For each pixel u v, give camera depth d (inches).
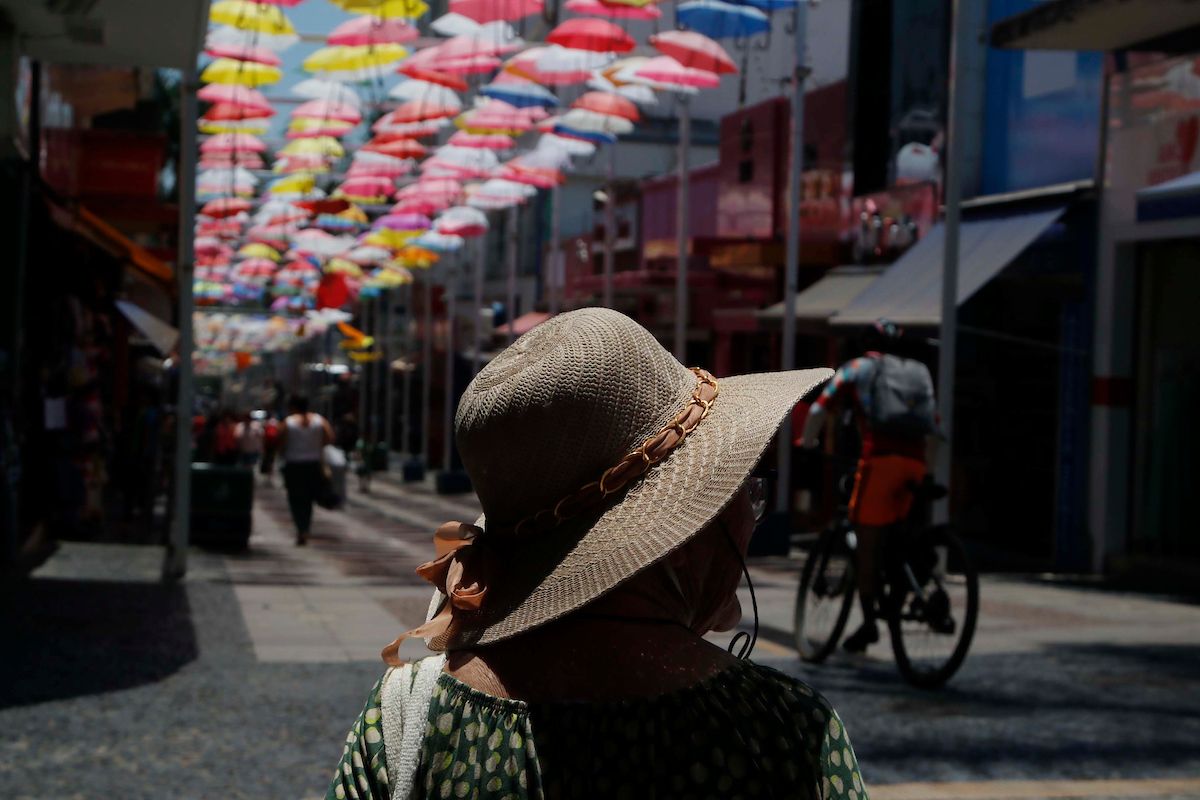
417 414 2134.6
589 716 52.0
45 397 629.9
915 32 802.2
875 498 306.3
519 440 55.2
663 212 1269.7
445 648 56.5
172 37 485.4
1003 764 224.7
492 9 458.9
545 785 51.3
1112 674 311.4
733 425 55.7
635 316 1238.3
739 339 1068.5
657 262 1176.8
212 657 326.0
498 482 56.3
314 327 2175.2
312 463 731.4
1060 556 642.8
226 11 482.0
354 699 277.0
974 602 286.5
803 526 893.8
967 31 560.7
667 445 55.2
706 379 59.1
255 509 1134.4
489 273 1974.7
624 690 52.4
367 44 512.7
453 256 1594.5
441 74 543.2
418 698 56.1
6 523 521.0
